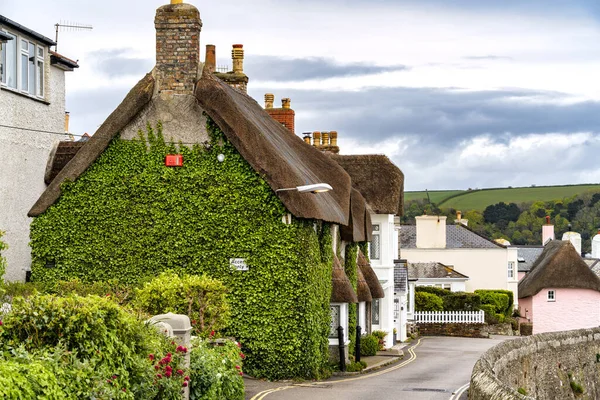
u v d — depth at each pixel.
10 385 11.99
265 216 28.88
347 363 33.97
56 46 39.00
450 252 84.31
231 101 29.31
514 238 170.00
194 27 29.89
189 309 24.27
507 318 70.88
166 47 29.94
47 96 34.19
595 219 171.62
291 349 28.59
